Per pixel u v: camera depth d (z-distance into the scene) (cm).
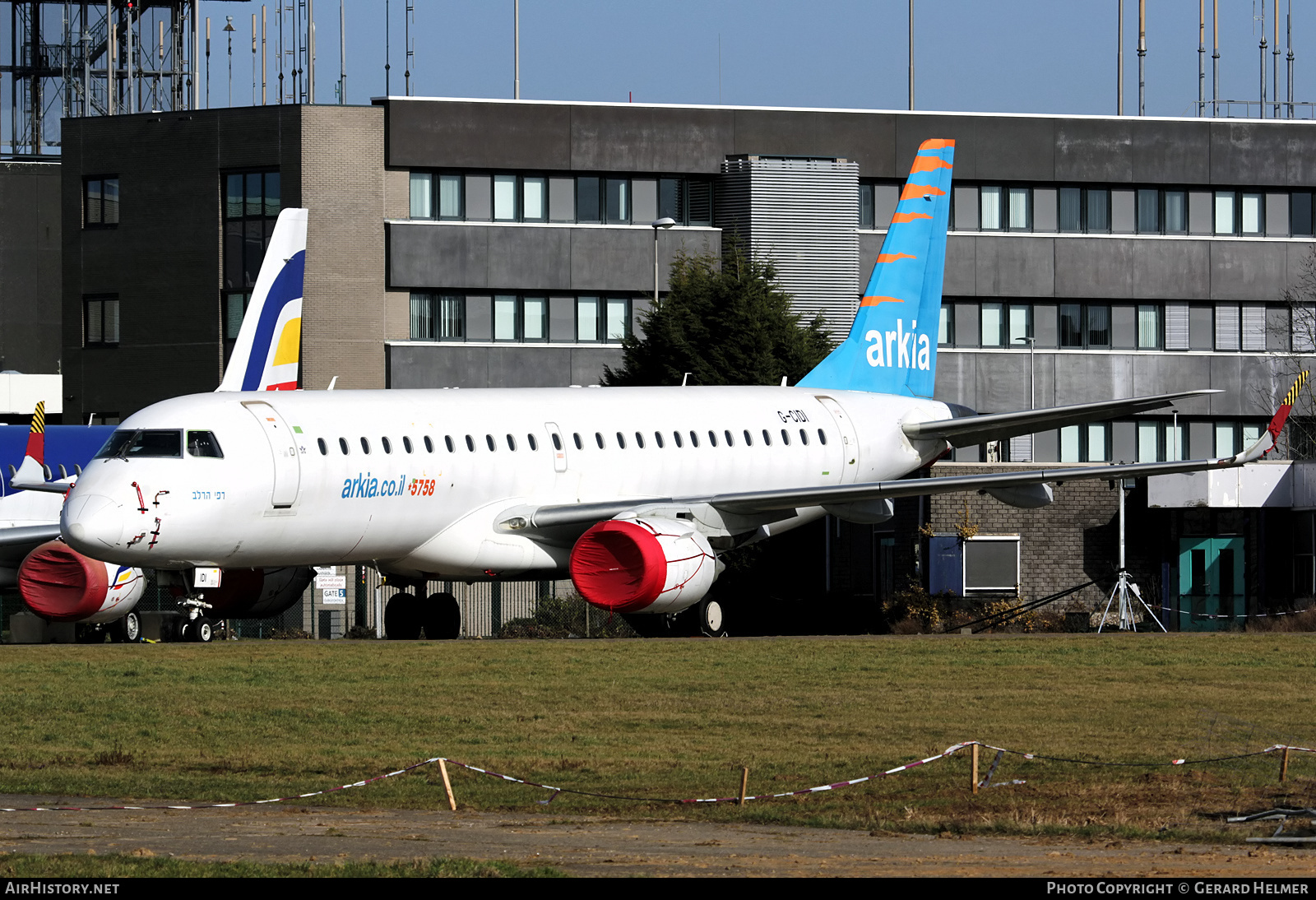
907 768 6950
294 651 11950
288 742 7819
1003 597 18988
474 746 7681
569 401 14425
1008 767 7094
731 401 15412
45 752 7569
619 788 6575
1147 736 7956
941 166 17150
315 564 12938
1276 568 19338
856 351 16700
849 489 13488
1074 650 12050
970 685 9956
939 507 18950
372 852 4997
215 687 9750
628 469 14350
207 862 4747
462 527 13312
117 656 11494
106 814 5900
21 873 4544
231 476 11944
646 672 10531
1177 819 5722
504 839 5309
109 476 11762
